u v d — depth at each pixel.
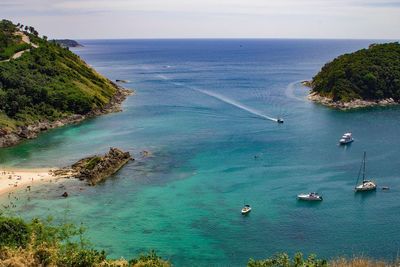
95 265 47.25
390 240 70.38
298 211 80.69
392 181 94.38
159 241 70.06
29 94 150.38
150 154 115.00
